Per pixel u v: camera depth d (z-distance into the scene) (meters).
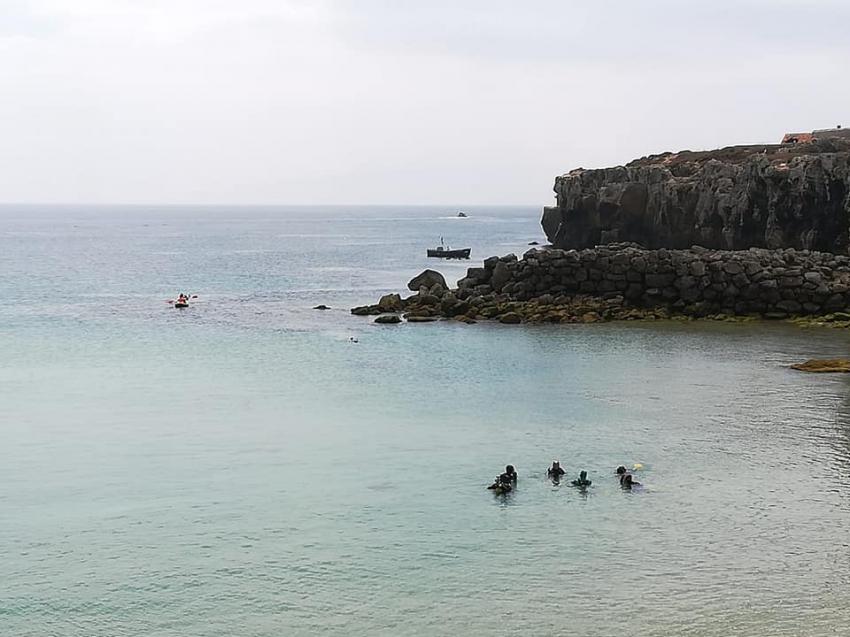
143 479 26.95
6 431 32.41
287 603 19.27
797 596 19.25
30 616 18.83
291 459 28.80
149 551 21.83
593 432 31.45
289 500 25.06
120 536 22.70
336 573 20.56
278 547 21.97
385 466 27.92
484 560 21.11
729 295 57.56
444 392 38.03
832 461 28.02
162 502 25.03
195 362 45.78
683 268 58.41
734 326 54.62
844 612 18.58
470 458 28.64
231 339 53.16
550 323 56.41
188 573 20.64
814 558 21.05
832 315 55.44
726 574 20.28
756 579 20.03
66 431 32.38
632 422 32.66
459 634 17.89
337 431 32.03
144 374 42.75
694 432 31.28
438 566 20.81
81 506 24.77
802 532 22.52
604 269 59.69
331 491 25.75
